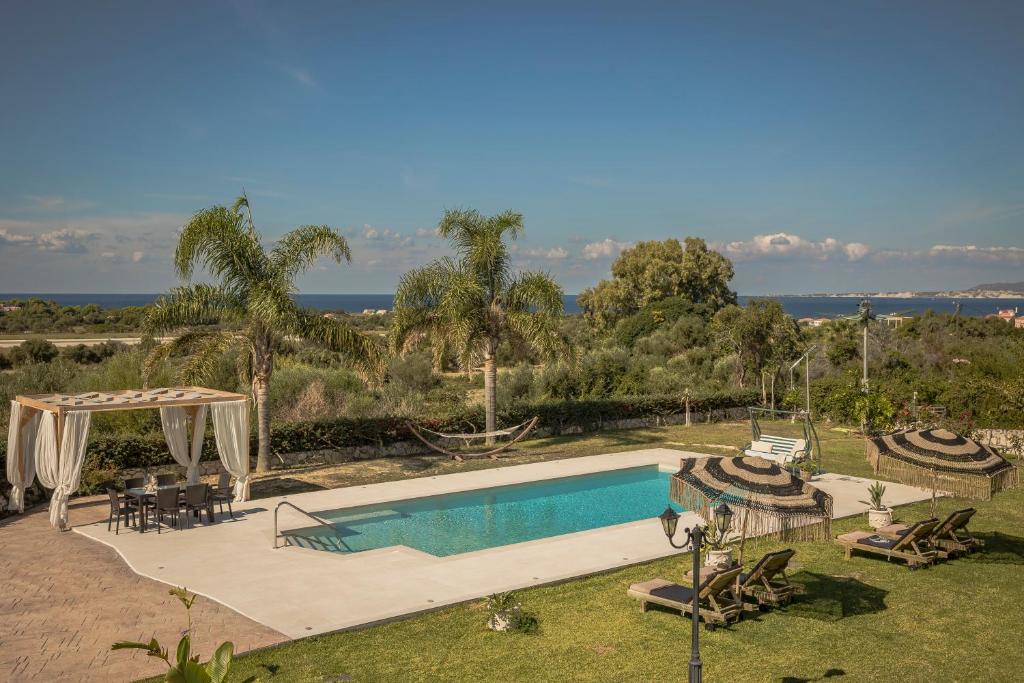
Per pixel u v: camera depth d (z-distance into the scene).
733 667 8.65
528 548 13.26
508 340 23.31
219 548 13.20
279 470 20.27
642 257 73.00
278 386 27.09
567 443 24.97
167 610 10.27
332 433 21.56
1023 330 44.84
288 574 11.78
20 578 11.62
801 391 30.38
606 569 12.02
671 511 8.34
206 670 6.00
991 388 25.09
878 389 27.22
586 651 9.06
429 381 37.00
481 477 19.52
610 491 18.92
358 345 20.05
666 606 10.28
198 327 20.06
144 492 14.61
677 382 33.97
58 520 14.34
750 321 36.91
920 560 12.04
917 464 12.34
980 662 8.77
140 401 15.37
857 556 12.79
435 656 8.92
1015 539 13.78
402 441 22.94
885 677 8.38
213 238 18.58
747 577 10.49
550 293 22.39
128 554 12.81
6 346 49.94
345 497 17.23
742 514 10.26
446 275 22.53
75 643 9.18
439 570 12.00
